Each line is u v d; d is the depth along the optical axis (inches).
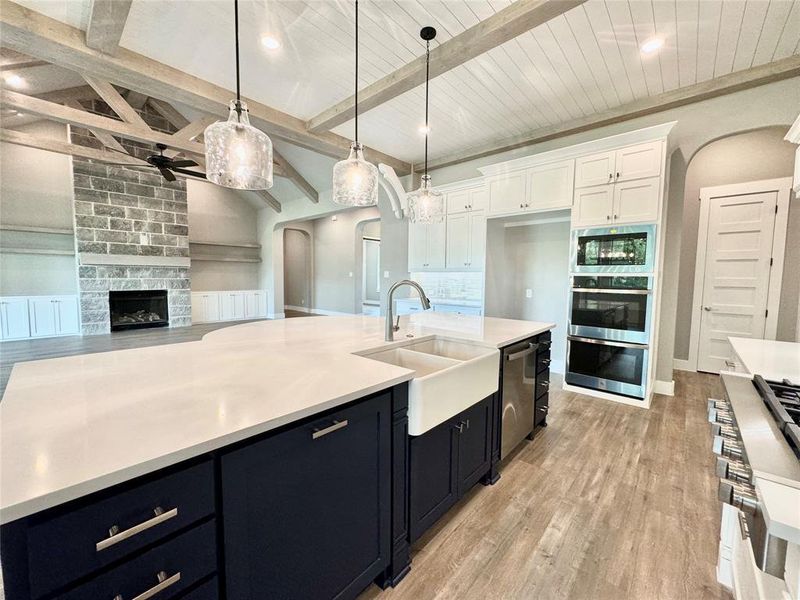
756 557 25.3
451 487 68.6
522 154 175.9
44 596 25.2
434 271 196.9
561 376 169.3
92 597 27.1
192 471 32.0
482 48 97.7
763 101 116.0
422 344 88.3
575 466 91.0
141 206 267.9
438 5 89.3
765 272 162.9
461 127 163.9
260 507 37.6
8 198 231.6
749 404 41.1
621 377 133.3
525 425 98.3
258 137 71.8
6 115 203.8
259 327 100.2
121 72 113.3
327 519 45.1
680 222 137.5
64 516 25.5
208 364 58.2
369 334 89.3
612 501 77.0
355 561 49.6
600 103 139.3
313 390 45.7
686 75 119.0
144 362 59.2
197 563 32.9
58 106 164.9
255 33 102.9
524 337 91.7
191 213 322.0
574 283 142.9
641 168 123.8
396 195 205.6
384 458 52.9
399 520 56.6
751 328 167.2
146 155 266.4
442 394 61.9
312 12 93.5
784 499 23.6
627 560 61.1
